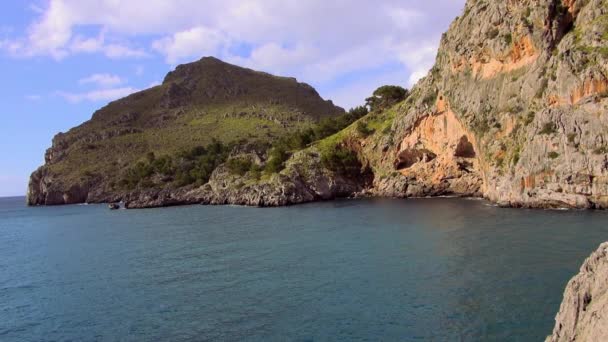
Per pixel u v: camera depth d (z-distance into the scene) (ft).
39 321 128.06
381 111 538.06
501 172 311.68
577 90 259.60
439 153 415.03
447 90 390.63
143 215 433.07
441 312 110.63
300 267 163.43
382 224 251.39
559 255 150.71
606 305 56.95
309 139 586.45
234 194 490.90
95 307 136.56
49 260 218.59
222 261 184.03
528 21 314.76
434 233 209.46
